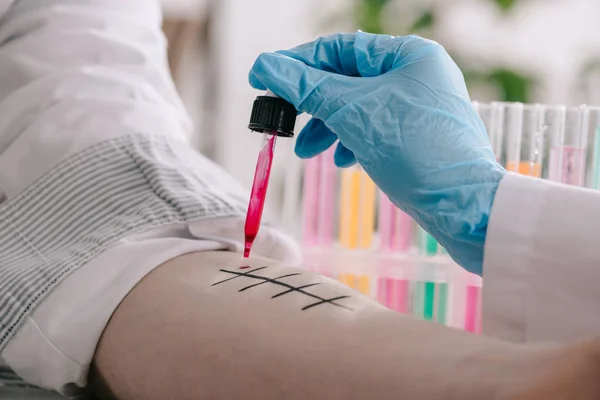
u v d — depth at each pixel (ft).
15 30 3.03
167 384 1.73
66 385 2.13
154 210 2.30
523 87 7.07
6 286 2.14
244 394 1.53
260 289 1.82
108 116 2.61
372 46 2.43
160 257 2.11
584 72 7.37
